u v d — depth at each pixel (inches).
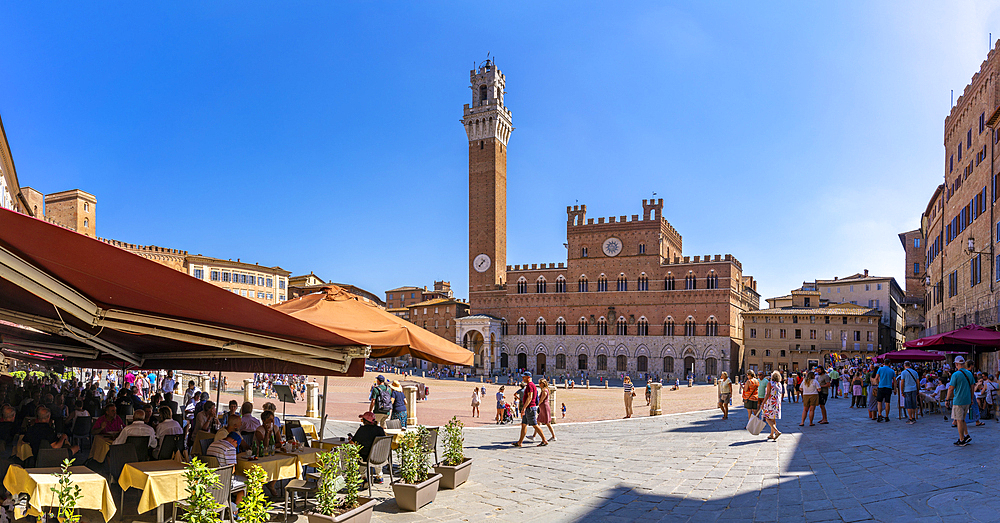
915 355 1520.7
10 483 363.6
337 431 944.9
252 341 371.6
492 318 4365.2
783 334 3809.1
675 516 457.1
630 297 4062.5
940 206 2144.4
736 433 912.3
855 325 3695.9
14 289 296.2
